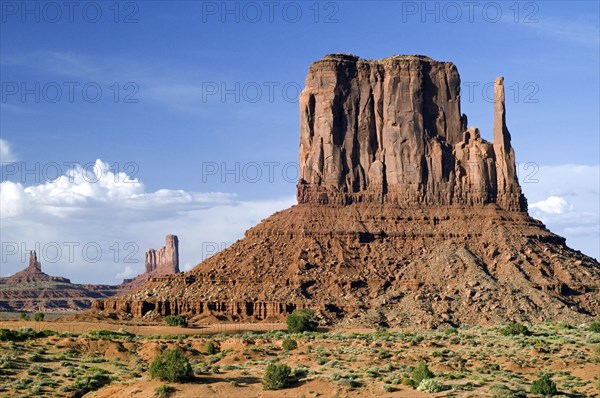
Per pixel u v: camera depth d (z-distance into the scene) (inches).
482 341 7032.5
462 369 5797.2
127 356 6550.2
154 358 6013.8
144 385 5305.1
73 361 6235.2
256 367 5812.0
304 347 6673.2
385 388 5157.5
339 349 6491.1
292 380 5344.5
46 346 6535.4
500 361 6097.4
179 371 5364.2
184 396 5118.1
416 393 5093.5
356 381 5275.6
